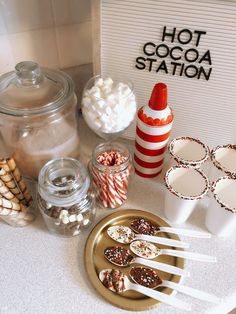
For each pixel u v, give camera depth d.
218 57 0.53
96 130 0.59
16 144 0.56
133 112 0.57
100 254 0.52
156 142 0.58
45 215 0.52
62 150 0.59
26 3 0.58
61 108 0.54
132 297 0.47
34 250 0.53
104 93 0.56
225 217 0.51
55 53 0.68
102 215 0.59
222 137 0.65
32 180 0.64
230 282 0.49
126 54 0.58
